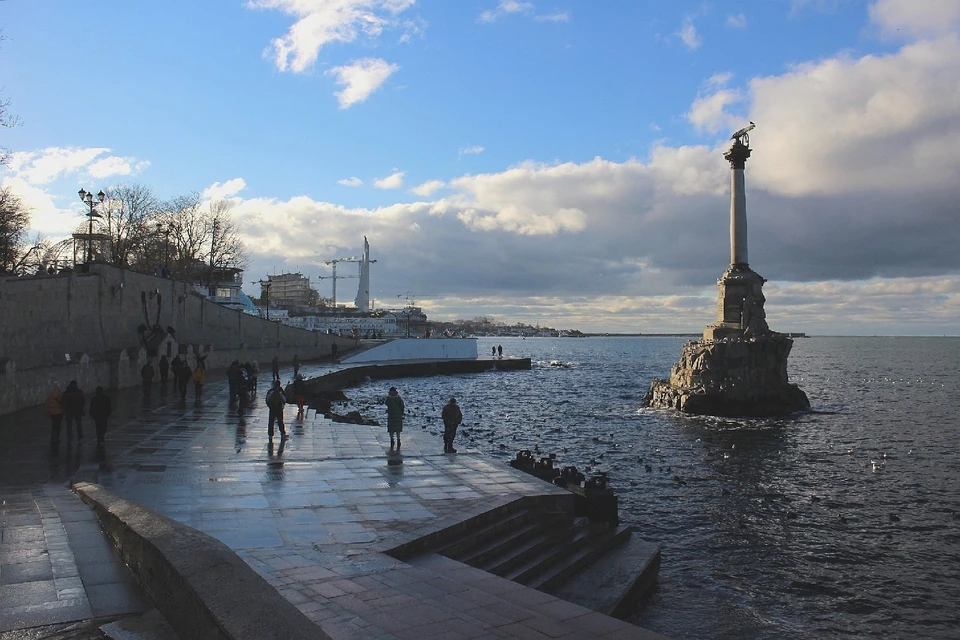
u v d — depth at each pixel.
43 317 32.22
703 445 35.81
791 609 14.61
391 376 77.62
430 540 11.22
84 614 6.12
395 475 16.34
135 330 42.16
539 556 12.95
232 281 86.81
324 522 11.82
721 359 50.47
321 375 53.75
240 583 5.19
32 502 11.35
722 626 13.43
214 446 19.88
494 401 56.75
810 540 19.41
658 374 95.69
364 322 142.38
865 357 171.75
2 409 23.45
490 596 8.50
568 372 99.19
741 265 53.44
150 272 70.31
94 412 18.80
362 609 7.76
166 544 6.30
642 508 22.62
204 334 54.56
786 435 39.53
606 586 13.01
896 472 29.12
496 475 16.58
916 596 15.52
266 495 13.76
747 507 22.89
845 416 48.53
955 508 23.14
